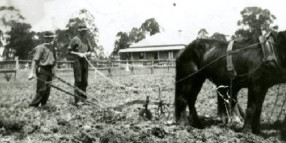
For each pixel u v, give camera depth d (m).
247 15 41.84
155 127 6.70
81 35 9.91
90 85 16.75
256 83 6.66
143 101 8.12
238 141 6.36
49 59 8.78
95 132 6.62
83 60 9.76
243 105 10.34
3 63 20.77
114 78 22.17
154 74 26.20
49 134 6.48
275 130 7.27
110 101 10.98
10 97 11.75
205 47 7.63
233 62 7.03
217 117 8.09
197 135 6.79
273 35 6.66
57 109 8.87
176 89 7.73
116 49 80.06
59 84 17.11
